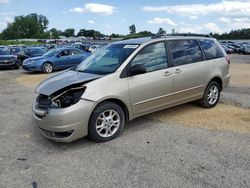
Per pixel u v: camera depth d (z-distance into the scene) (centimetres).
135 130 550
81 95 464
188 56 619
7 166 420
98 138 488
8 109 753
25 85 1162
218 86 698
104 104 487
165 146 473
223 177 373
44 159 440
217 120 601
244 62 2409
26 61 1686
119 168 404
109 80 492
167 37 595
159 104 565
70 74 538
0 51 2005
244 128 552
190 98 629
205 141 491
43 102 480
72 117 454
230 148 461
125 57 525
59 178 383
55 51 1777
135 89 519
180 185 357
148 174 385
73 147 480
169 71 570
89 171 399
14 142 513
